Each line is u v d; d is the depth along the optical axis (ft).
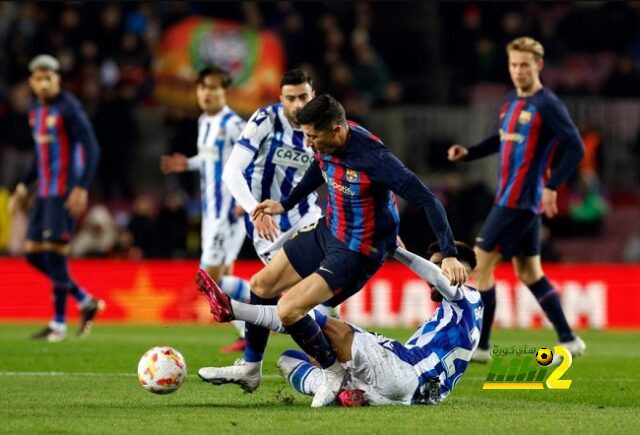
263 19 279.28
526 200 132.36
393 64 283.18
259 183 117.91
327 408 87.20
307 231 94.43
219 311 88.02
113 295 219.41
